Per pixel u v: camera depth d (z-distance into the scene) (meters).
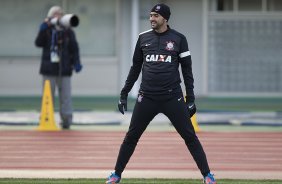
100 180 31.80
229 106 74.62
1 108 70.69
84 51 84.44
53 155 40.38
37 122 58.12
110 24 84.44
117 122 58.22
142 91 28.92
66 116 52.59
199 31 84.00
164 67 28.61
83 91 83.44
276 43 83.94
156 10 28.64
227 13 83.69
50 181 31.45
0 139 47.22
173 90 28.75
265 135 50.59
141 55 29.30
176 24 83.81
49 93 52.22
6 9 84.56
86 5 84.62
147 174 33.69
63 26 51.34
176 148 43.31
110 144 45.09
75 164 37.19
